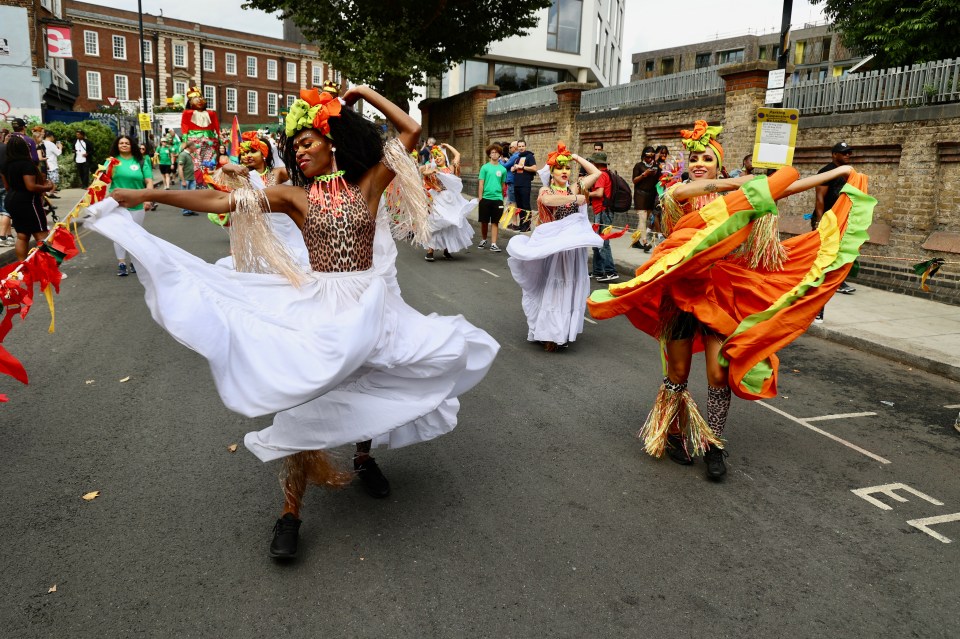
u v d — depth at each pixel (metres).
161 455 4.15
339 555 3.16
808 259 3.96
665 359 4.19
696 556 3.22
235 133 9.02
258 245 3.19
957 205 9.13
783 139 7.50
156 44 58.34
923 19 15.66
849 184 3.81
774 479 4.04
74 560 3.07
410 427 3.59
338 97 3.30
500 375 5.82
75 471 3.92
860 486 3.97
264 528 3.38
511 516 3.55
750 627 2.74
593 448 4.42
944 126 9.12
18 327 6.87
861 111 10.29
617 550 3.26
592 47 28.27
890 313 8.02
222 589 2.89
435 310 8.09
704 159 4.07
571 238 6.04
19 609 2.73
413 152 3.46
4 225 10.75
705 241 3.66
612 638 2.65
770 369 3.84
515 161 14.61
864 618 2.80
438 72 22.02
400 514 3.54
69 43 27.48
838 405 5.32
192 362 5.89
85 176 22.55
